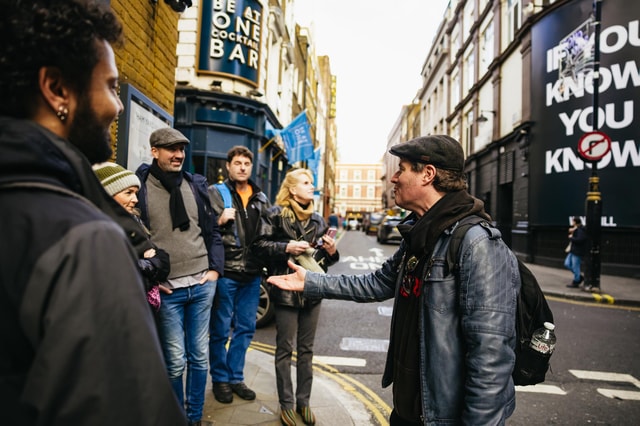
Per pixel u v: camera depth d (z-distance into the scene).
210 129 10.48
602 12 10.92
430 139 1.55
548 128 12.62
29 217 0.62
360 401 3.46
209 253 2.75
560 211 12.15
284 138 12.84
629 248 10.66
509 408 1.36
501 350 1.26
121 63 3.19
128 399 0.61
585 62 11.26
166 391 0.66
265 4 11.74
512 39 15.92
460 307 1.35
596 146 8.54
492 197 17.58
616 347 5.04
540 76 12.98
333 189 58.41
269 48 12.56
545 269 12.19
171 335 2.50
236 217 3.25
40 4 0.70
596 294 8.26
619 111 10.72
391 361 1.63
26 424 0.61
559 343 5.18
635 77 10.51
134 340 0.63
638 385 3.94
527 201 13.71
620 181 10.73
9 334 0.61
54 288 0.59
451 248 1.39
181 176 2.70
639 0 10.40
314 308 2.93
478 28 20.19
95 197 0.77
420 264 1.49
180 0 4.11
